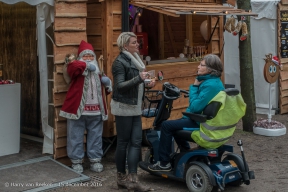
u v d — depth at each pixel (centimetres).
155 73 701
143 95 508
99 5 630
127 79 490
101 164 594
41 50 583
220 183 486
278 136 796
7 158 599
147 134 556
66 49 573
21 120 725
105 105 581
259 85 1008
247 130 834
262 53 993
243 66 820
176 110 756
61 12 561
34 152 628
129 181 504
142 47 771
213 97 483
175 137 527
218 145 495
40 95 614
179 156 514
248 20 804
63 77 574
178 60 767
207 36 820
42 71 588
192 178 500
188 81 770
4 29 722
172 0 711
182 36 842
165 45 831
